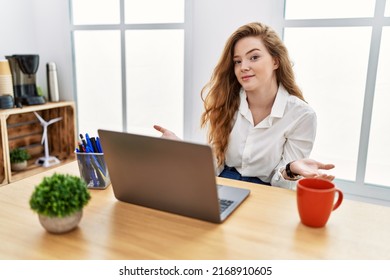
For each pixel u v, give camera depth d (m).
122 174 1.05
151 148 0.96
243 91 1.60
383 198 2.16
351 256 0.82
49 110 3.20
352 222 0.98
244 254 0.83
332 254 0.83
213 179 0.91
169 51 2.70
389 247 0.86
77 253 0.83
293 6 2.22
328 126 2.28
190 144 0.90
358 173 2.21
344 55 2.15
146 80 2.84
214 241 0.88
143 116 2.92
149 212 1.04
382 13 1.98
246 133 1.58
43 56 3.20
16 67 2.76
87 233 0.92
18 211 1.04
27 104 2.79
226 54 1.55
